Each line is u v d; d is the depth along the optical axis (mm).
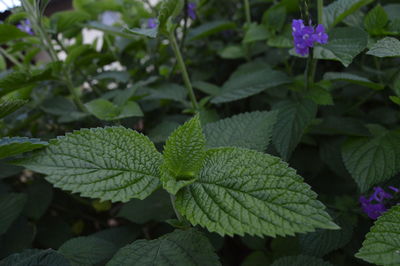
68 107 424
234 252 382
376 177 297
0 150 212
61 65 366
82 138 230
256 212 211
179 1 304
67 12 394
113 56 462
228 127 279
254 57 510
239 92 348
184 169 232
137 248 235
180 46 433
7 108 252
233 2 576
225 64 517
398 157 298
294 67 444
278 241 336
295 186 213
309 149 380
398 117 357
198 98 490
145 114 449
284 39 362
